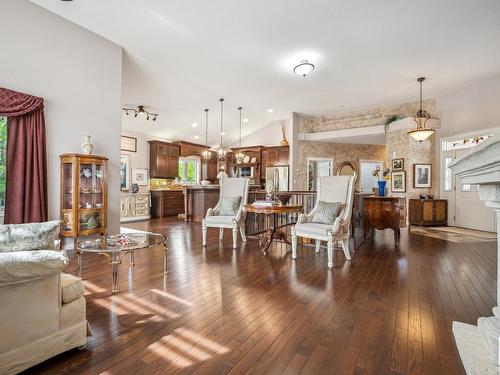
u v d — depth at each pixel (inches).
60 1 132.3
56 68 143.2
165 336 69.0
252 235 209.5
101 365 57.8
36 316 55.6
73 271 120.2
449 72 209.3
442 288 102.0
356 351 63.0
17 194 127.3
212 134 391.2
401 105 290.7
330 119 337.1
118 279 110.2
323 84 234.2
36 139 133.3
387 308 85.1
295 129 329.4
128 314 80.5
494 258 145.1
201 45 171.5
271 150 379.9
